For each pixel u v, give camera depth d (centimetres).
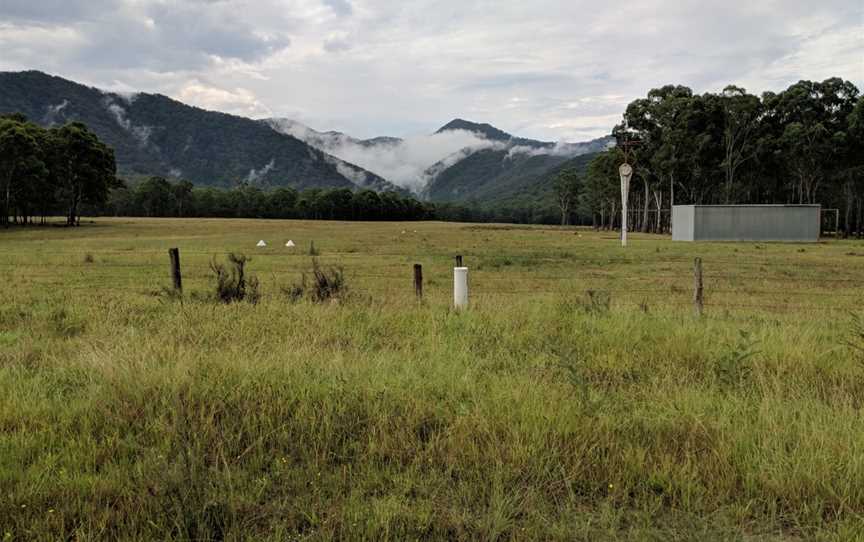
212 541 346
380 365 645
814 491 393
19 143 7538
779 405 527
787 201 8669
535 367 679
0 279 1884
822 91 6931
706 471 421
